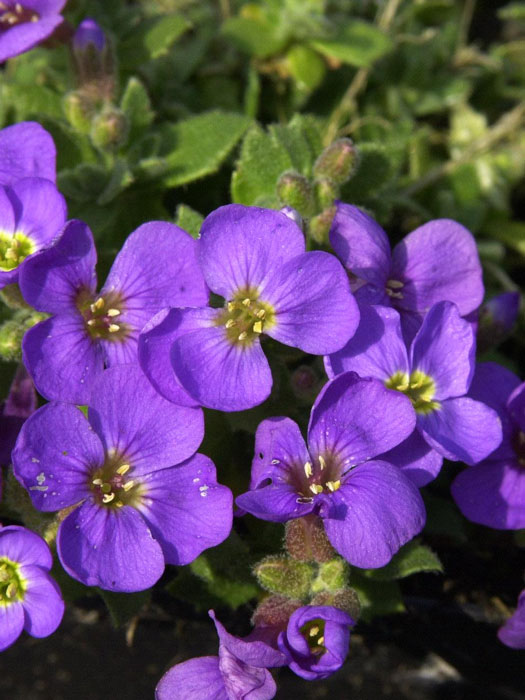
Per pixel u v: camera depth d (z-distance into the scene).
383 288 0.11
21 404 0.11
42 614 0.10
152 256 0.10
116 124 0.12
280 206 0.12
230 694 0.09
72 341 0.10
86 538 0.10
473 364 0.10
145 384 0.10
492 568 0.13
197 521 0.10
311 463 0.10
